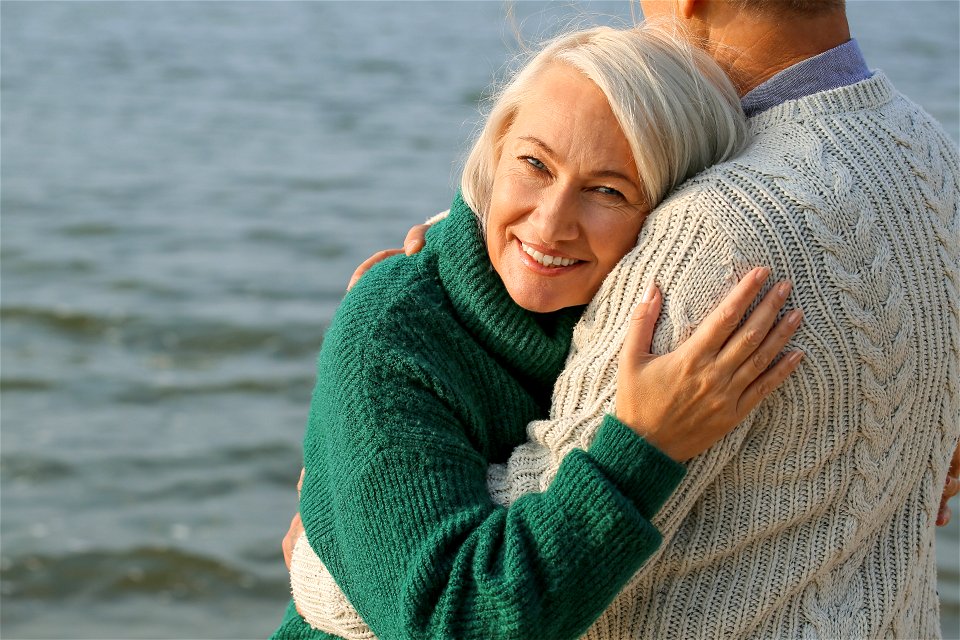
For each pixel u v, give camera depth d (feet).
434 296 6.01
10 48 70.90
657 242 5.47
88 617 18.48
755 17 5.87
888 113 5.73
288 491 21.66
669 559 5.72
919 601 6.23
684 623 5.69
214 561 19.54
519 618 5.06
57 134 49.57
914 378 5.61
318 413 6.09
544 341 5.95
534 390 6.19
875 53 63.05
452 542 5.37
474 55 69.46
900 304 5.45
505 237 5.81
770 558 5.64
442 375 5.78
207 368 26.78
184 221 36.96
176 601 18.83
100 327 28.84
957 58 61.41
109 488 21.68
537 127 5.61
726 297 5.15
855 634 5.72
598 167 5.49
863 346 5.34
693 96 5.62
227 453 22.88
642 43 5.62
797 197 5.30
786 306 5.26
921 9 88.79
